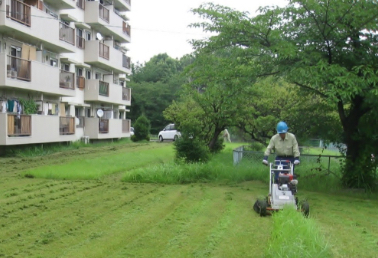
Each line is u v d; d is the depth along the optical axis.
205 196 10.30
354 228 7.38
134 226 7.15
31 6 19.95
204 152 16.23
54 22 22.23
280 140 8.90
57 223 7.29
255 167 14.08
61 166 15.04
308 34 11.05
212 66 12.05
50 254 5.62
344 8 10.11
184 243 6.16
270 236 6.50
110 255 5.61
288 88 14.09
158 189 11.35
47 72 21.31
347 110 12.58
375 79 9.45
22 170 14.69
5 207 8.53
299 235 5.52
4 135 17.78
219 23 11.42
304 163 14.22
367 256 5.74
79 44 28.41
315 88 11.73
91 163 16.53
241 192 11.10
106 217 7.82
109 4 34.19
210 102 18.42
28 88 19.64
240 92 12.40
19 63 19.00
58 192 10.48
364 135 11.66
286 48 10.07
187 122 17.64
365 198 11.08
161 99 59.28
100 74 32.50
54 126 22.09
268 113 19.20
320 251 5.31
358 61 10.68
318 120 12.87
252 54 11.45
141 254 5.65
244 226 7.21
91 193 10.45
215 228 7.04
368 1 9.98
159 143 34.34
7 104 19.14
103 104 32.56
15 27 18.72
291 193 8.09
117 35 33.97
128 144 31.45
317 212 8.77
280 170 8.31
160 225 7.21
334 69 9.63
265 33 11.23
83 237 6.46
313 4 10.19
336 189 11.88
